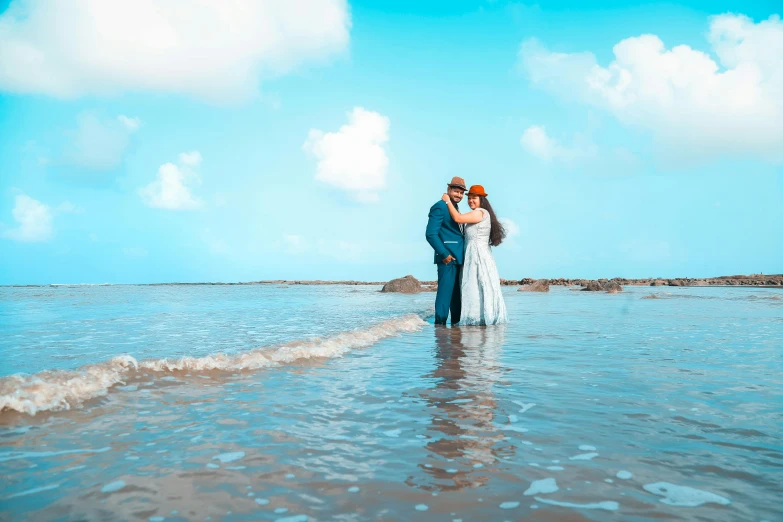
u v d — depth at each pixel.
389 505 1.54
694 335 6.07
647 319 8.41
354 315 9.11
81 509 1.50
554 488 1.66
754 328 6.89
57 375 2.98
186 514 1.47
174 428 2.30
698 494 1.62
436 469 1.83
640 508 1.52
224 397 2.88
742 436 2.20
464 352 4.66
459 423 2.39
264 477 1.75
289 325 7.14
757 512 1.50
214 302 14.00
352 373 3.61
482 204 7.94
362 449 2.04
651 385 3.22
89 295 19.42
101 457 1.93
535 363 4.06
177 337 5.71
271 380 3.34
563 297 17.33
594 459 1.92
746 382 3.32
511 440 2.14
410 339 5.72
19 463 1.86
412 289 21.94
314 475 1.77
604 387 3.16
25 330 6.50
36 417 2.44
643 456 1.96
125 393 2.92
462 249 7.87
